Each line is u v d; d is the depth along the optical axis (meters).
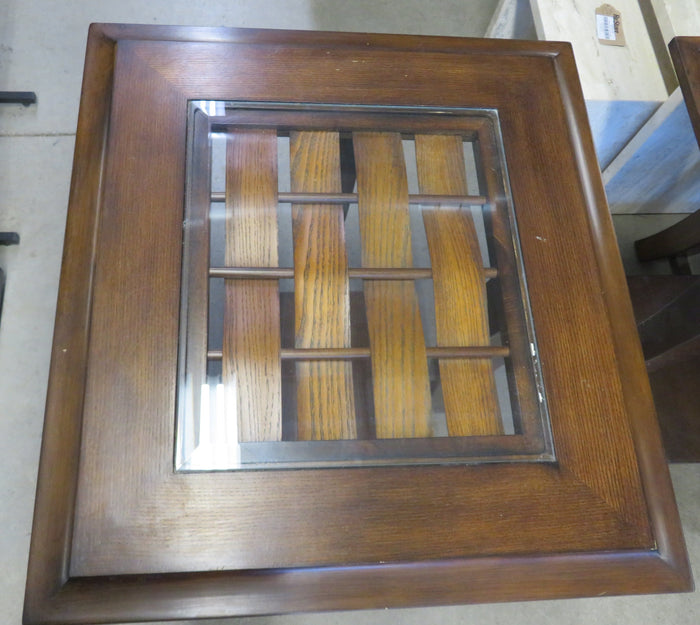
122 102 0.50
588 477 0.45
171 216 0.47
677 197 1.04
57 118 0.95
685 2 0.87
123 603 0.38
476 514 0.42
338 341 0.49
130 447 0.41
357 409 0.47
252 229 0.51
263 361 0.47
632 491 0.44
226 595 0.38
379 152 0.56
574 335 0.49
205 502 0.40
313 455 0.44
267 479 0.41
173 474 0.41
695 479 0.87
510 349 0.50
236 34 0.54
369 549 0.40
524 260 0.51
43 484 0.40
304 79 0.54
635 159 0.89
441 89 0.55
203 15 1.08
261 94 0.53
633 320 0.49
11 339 0.82
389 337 0.50
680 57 0.64
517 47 0.58
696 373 0.83
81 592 0.38
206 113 0.52
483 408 0.48
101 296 0.44
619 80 0.84
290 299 0.50
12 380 0.80
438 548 0.41
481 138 0.56
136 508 0.40
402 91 0.55
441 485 0.43
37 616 0.37
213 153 0.53
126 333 0.44
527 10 1.03
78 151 0.48
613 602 0.80
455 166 0.56
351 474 0.43
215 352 0.47
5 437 0.78
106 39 0.52
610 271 0.51
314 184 0.54
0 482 0.76
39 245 0.87
